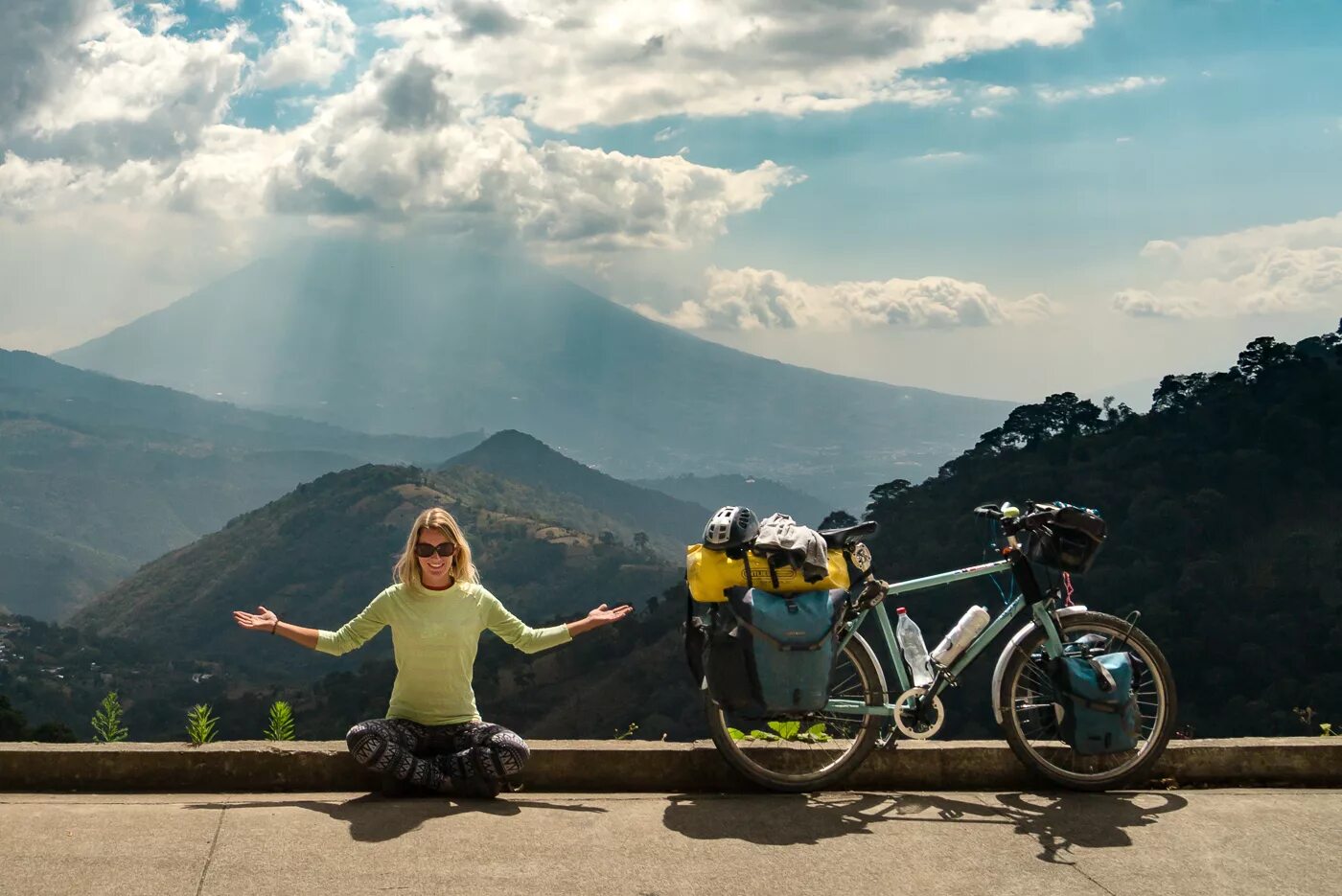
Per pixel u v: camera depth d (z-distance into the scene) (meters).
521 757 4.23
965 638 4.48
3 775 4.35
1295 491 118.00
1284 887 3.53
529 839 3.84
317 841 3.76
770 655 4.08
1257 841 3.91
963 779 4.52
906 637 4.49
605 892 3.40
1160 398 146.12
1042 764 4.44
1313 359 135.62
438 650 4.28
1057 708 4.38
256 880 3.43
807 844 3.85
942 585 4.47
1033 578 4.47
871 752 4.53
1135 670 4.48
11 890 3.31
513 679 126.38
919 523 122.81
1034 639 4.45
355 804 4.18
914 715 4.39
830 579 4.20
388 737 4.17
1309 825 4.07
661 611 135.25
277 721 5.06
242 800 4.23
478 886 3.42
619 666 124.19
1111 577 107.69
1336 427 122.50
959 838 3.93
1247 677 92.44
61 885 3.36
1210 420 132.12
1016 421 151.25
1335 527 111.44
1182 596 101.44
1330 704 84.00
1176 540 112.62
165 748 4.41
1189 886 3.53
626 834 3.92
